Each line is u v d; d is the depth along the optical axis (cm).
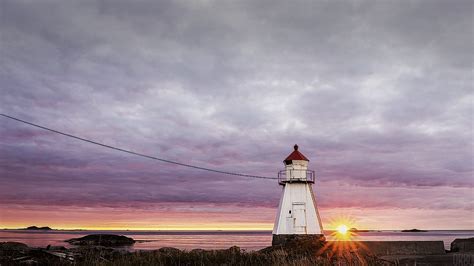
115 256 3058
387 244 3403
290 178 4191
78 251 3950
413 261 2875
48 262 3006
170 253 3009
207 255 2855
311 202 4162
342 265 2511
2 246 4688
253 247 10194
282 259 2617
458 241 3803
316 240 3719
